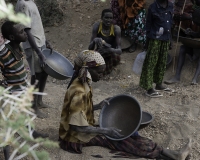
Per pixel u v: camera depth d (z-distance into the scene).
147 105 5.23
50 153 3.80
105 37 5.85
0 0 1.48
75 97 3.52
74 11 7.75
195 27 6.36
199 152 4.04
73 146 3.77
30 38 4.22
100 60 3.54
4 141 1.62
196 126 4.56
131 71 6.39
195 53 6.32
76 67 3.65
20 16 1.52
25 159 3.60
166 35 5.26
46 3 7.46
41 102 4.97
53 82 6.17
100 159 3.71
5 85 3.59
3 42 3.46
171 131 4.45
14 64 3.53
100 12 7.72
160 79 5.59
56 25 7.50
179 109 5.05
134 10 6.46
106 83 6.09
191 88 5.82
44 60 4.29
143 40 6.58
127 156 3.78
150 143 3.80
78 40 7.20
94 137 3.90
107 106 4.07
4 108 2.56
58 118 4.72
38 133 4.07
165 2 5.20
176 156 3.75
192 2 6.26
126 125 3.97
